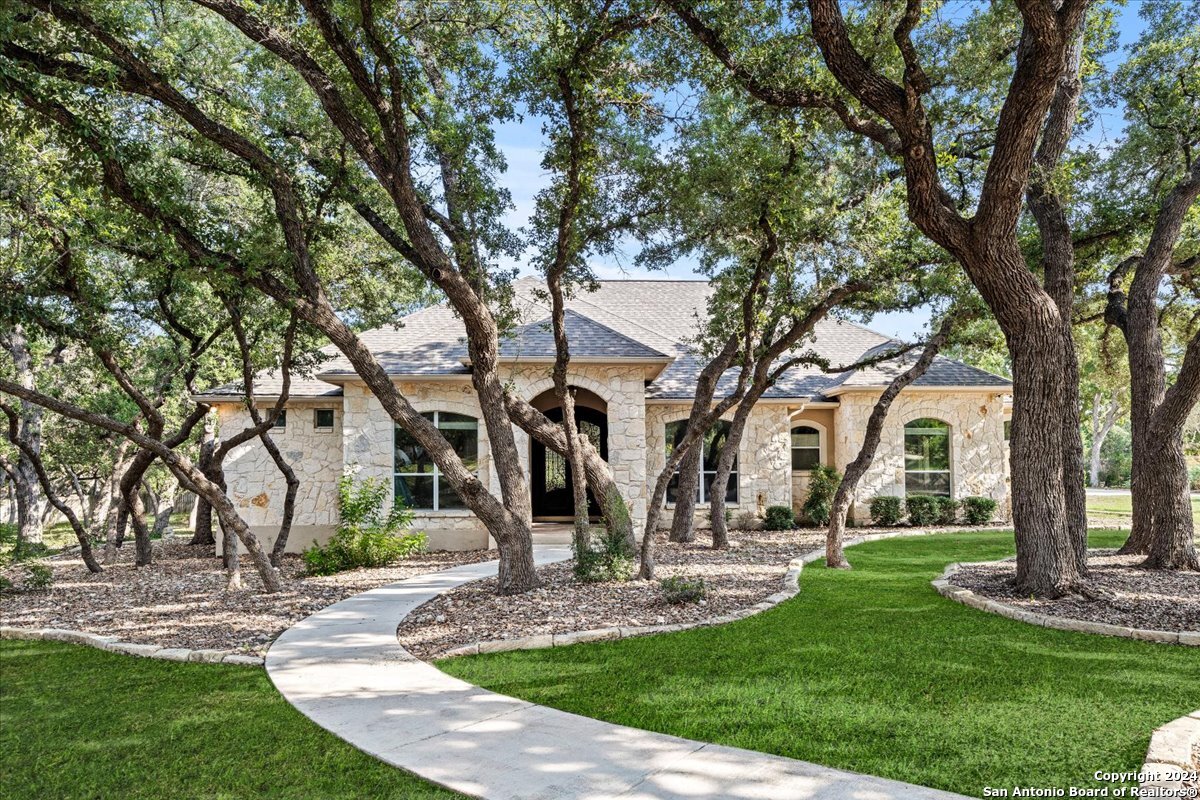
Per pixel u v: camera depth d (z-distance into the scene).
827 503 21.03
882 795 4.27
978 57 11.60
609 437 17.45
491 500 11.09
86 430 23.75
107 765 5.22
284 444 19.33
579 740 5.31
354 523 15.57
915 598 10.33
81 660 8.27
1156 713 5.55
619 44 10.35
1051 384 10.00
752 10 9.53
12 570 15.95
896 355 15.40
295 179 12.30
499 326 12.63
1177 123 14.20
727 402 11.74
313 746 5.40
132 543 23.64
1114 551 14.54
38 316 11.75
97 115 9.27
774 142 11.89
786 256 12.21
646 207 12.00
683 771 4.70
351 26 9.78
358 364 10.72
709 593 10.70
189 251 10.25
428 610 10.26
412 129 11.25
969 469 22.12
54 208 11.19
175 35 12.97
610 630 8.46
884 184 13.54
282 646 8.45
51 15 8.54
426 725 5.73
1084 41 11.88
